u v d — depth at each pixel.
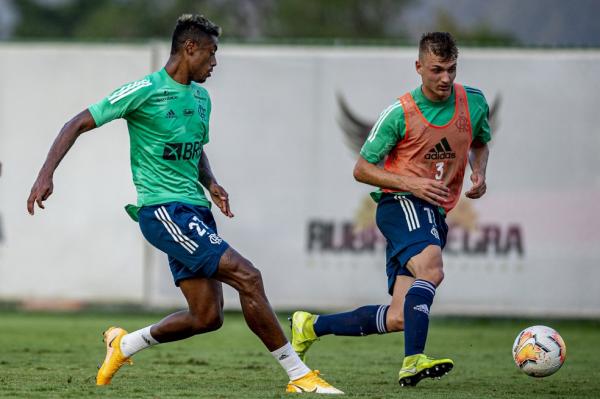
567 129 44.16
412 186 21.94
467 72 44.50
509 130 44.25
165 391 21.28
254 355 30.92
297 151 45.00
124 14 118.81
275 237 44.97
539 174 44.12
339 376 25.67
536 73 44.25
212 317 21.23
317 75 44.97
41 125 46.09
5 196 46.06
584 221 44.00
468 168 43.88
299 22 112.44
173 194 21.06
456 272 44.28
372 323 23.28
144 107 20.92
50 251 46.00
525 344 23.44
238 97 45.22
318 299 44.94
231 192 45.09
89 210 45.94
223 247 20.48
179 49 21.16
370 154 22.67
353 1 113.88
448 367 21.28
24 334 38.72
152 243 21.11
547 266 44.12
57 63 46.12
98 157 45.88
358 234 44.78
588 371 27.86
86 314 51.00
